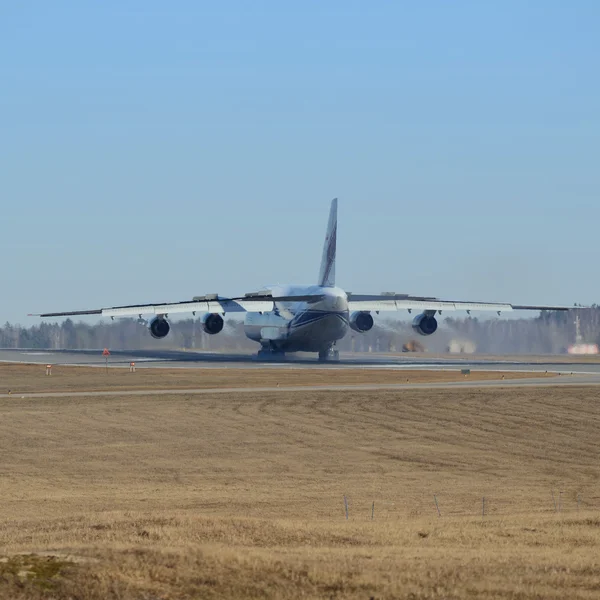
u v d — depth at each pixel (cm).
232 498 12069
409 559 6444
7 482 13325
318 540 7456
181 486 13150
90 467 14675
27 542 7525
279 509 11200
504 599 5531
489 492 12862
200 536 7525
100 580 5766
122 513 9694
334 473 14388
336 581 5816
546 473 14688
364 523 8838
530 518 9006
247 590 5669
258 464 15112
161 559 6175
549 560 6462
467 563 6325
